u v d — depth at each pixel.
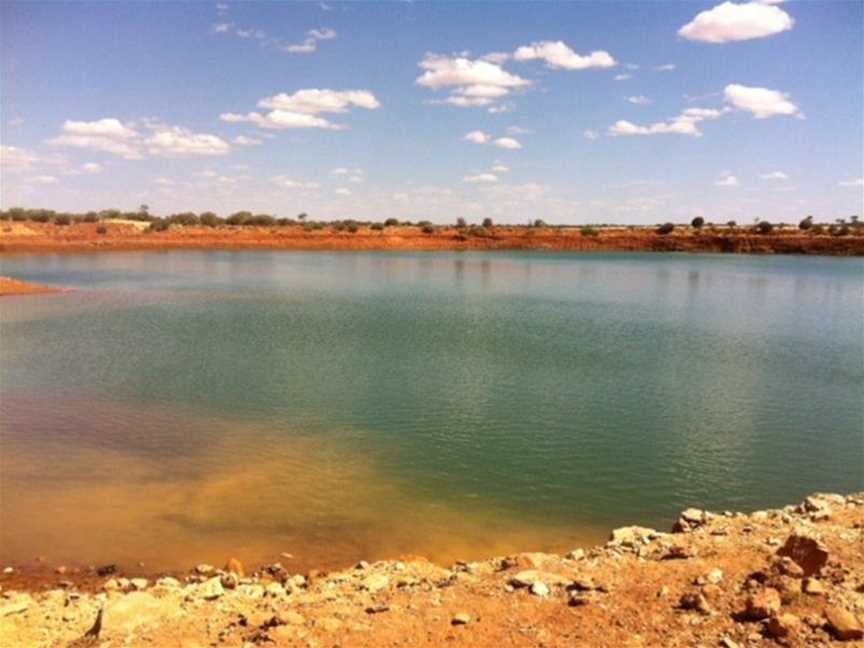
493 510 14.46
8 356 31.25
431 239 156.38
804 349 34.44
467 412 22.02
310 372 28.06
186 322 42.84
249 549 12.57
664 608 7.27
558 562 9.34
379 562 11.37
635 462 17.50
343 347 34.03
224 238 145.62
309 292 63.50
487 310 50.59
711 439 19.38
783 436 19.77
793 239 138.38
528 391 24.89
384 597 8.45
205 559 12.18
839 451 18.47
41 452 17.84
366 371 28.30
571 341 36.28
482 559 12.25
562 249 152.38
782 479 16.48
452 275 85.81
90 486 15.53
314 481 15.98
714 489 15.82
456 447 18.55
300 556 12.30
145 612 8.24
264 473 16.48
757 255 137.12
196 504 14.58
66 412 21.77
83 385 25.62
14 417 21.16
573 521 14.01
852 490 15.83
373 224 181.25
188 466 16.92
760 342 36.56
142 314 46.56
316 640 7.08
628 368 29.28
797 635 6.43
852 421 21.33
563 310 51.03
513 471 16.75
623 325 42.94
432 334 38.41
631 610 7.30
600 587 7.91
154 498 14.88
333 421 20.95
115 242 134.38
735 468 17.16
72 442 18.72
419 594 8.39
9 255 115.06
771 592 7.14
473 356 31.75
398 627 7.30
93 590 10.90
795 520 10.57
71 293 60.06
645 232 163.00
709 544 9.45
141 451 18.02
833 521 10.38
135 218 186.50
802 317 47.84
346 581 9.91
